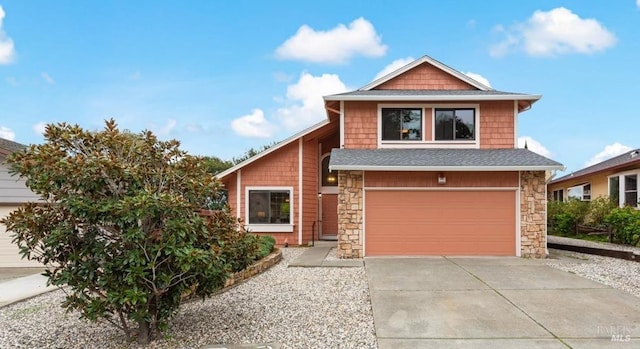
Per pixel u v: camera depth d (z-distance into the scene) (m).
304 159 15.21
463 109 12.77
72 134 4.66
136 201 4.20
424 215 11.51
